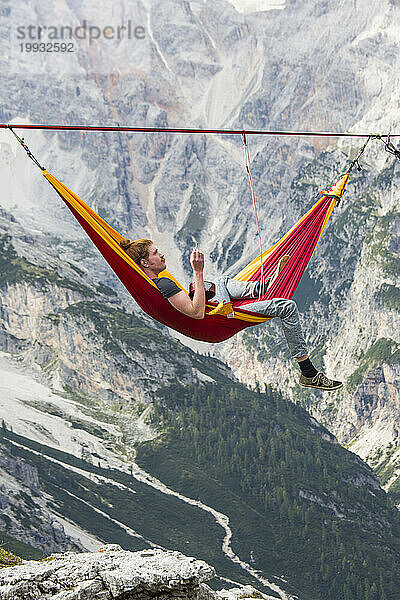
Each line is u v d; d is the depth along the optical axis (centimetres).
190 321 1042
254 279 1115
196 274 1010
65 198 1009
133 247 1038
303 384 1095
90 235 1034
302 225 1144
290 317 1071
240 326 1069
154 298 1035
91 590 1212
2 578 1205
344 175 1180
